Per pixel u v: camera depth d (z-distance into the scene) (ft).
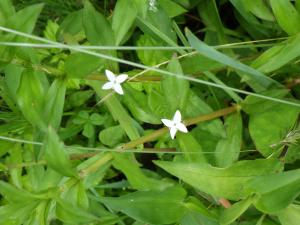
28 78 0.47
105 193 0.62
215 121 0.54
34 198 0.42
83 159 0.60
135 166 0.45
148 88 0.57
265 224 0.50
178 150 0.53
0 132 0.58
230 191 0.45
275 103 0.52
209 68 0.52
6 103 0.66
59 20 0.68
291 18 0.46
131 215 0.48
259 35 0.62
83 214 0.41
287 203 0.41
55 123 0.47
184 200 0.47
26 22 0.44
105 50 0.50
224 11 0.69
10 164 0.50
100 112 0.64
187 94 0.49
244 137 0.59
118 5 0.50
